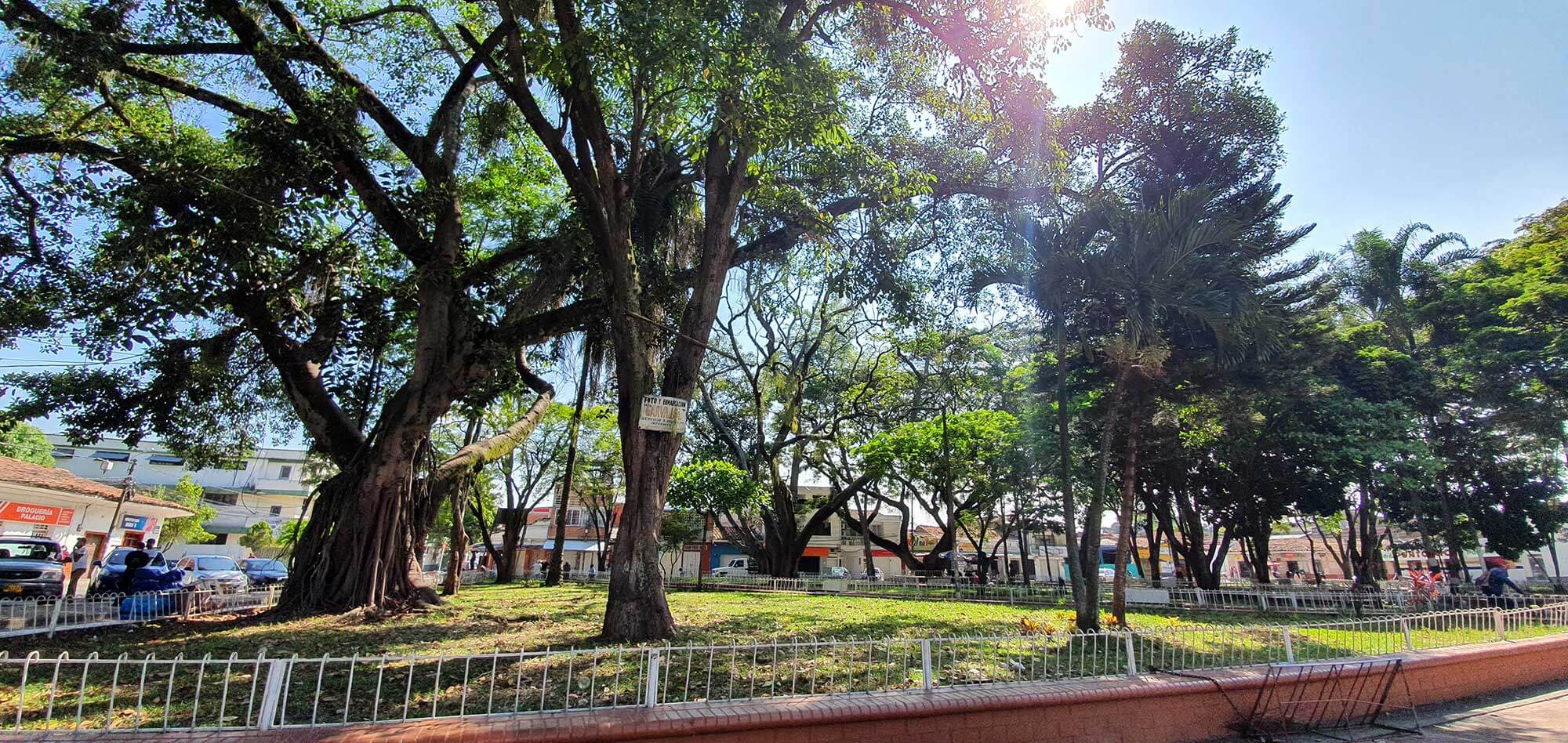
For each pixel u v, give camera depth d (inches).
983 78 444.8
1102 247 430.6
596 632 364.8
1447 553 932.0
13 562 517.0
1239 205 572.7
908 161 562.6
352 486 479.8
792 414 1040.2
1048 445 808.3
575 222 533.0
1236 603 728.3
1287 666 273.1
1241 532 992.9
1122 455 695.1
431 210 493.4
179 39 428.1
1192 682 243.8
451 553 703.1
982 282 503.2
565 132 381.7
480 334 510.9
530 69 363.6
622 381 359.6
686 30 280.5
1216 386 507.5
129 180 413.7
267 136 415.2
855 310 1036.5
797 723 177.2
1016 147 504.7
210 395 551.5
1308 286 666.2
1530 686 347.3
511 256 551.2
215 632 373.7
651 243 456.8
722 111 318.3
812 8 454.0
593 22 304.2
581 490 1635.1
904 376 1229.7
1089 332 447.2
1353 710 273.3
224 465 638.5
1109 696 224.1
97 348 443.8
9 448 1264.8
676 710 173.5
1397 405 759.7
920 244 584.4
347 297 511.8
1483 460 829.8
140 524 1146.0
